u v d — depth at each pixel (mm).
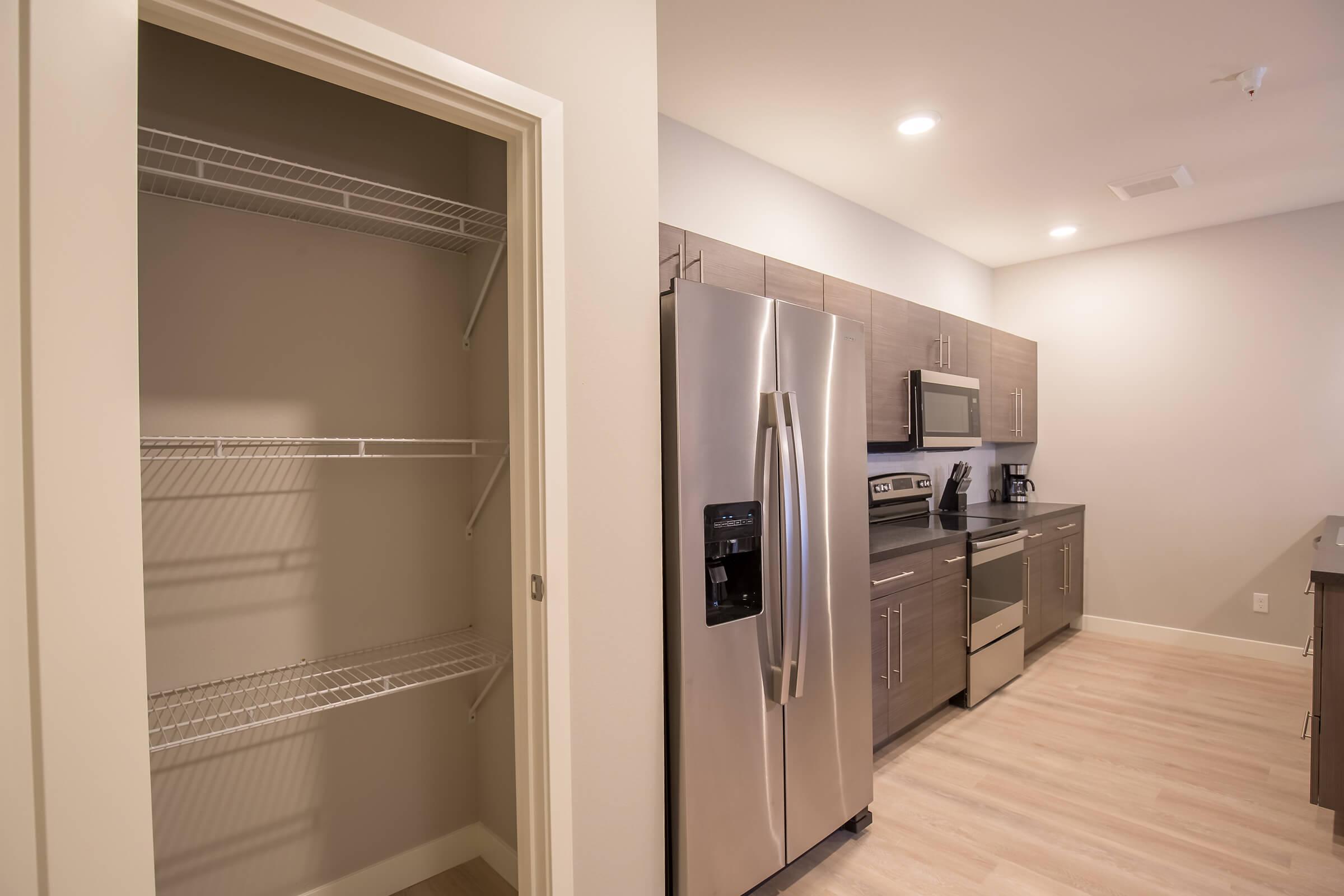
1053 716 3004
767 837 1786
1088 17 1967
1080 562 4379
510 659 1777
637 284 1544
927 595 2779
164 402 1483
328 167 1726
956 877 1888
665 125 2586
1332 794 2008
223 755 1552
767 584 1792
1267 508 3797
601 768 1453
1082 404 4469
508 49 1312
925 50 2145
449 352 1978
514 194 1396
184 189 1495
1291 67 2236
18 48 827
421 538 1911
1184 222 3877
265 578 1629
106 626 883
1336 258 3574
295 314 1684
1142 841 2047
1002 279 4832
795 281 2643
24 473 837
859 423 2121
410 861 1865
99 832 875
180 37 1501
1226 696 3236
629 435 1520
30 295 830
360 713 1784
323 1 1074
